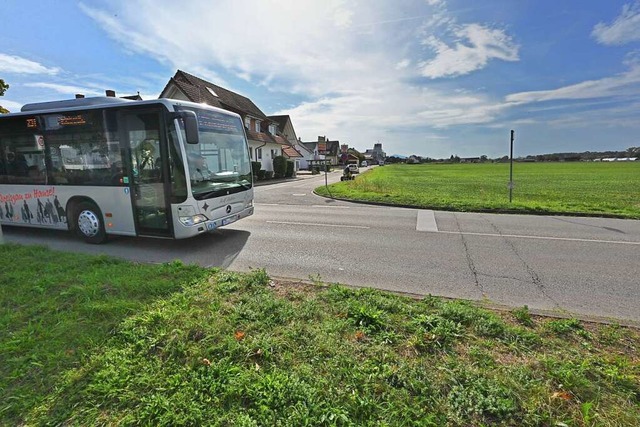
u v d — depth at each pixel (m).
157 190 6.04
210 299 3.64
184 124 5.72
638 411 2.08
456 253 6.05
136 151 6.10
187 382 2.31
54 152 6.79
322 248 6.45
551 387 2.27
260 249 6.41
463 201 12.35
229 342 2.74
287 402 2.12
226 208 6.81
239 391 2.20
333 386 2.27
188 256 5.97
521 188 21.31
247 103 34.28
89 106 6.29
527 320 3.30
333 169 65.19
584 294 4.18
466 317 3.22
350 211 11.28
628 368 2.49
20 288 3.95
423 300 3.74
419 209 11.62
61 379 2.36
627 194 16.56
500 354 2.69
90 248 6.56
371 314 3.20
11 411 2.11
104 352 2.67
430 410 2.09
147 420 2.00
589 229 8.10
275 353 2.66
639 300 3.99
